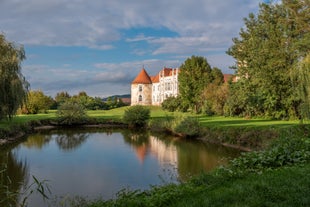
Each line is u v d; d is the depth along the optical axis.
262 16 35.50
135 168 18.45
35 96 63.41
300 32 32.47
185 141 30.11
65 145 28.92
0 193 11.45
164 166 18.75
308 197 5.98
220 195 6.36
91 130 44.28
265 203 5.80
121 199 7.21
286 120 33.72
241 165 9.36
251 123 31.34
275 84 32.69
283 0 34.19
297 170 8.05
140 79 103.06
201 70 55.56
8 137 31.95
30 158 22.27
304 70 20.92
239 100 39.34
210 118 42.03
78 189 14.28
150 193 7.70
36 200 12.24
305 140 11.53
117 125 50.81
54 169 18.56
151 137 34.38
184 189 7.25
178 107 63.03
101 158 22.06
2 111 27.92
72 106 50.03
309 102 20.55
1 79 26.97
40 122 48.25
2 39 28.22
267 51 32.12
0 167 18.81
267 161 9.42
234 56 40.75
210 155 22.00
